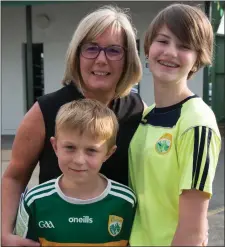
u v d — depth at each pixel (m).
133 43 1.82
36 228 1.60
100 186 1.61
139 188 1.59
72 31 8.68
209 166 1.34
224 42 9.48
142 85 8.34
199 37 1.54
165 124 1.54
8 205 1.77
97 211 1.57
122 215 1.60
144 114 1.80
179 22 1.53
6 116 9.05
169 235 1.47
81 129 1.55
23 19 8.76
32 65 8.93
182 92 1.58
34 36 8.83
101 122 1.58
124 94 1.88
